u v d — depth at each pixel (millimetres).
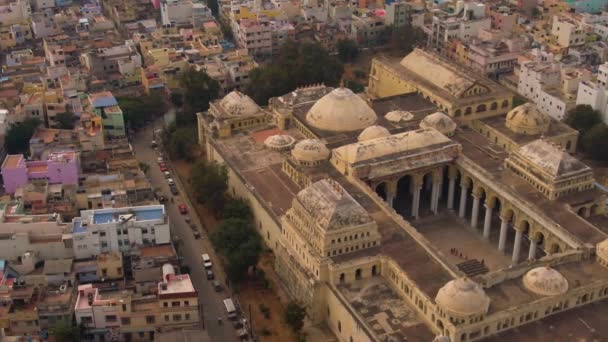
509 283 177750
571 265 185375
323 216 190250
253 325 195875
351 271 188000
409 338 168000
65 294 188750
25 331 184750
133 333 186375
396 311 178000
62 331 176375
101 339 186625
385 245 194750
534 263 183125
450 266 183375
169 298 183375
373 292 185125
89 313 183375
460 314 162125
